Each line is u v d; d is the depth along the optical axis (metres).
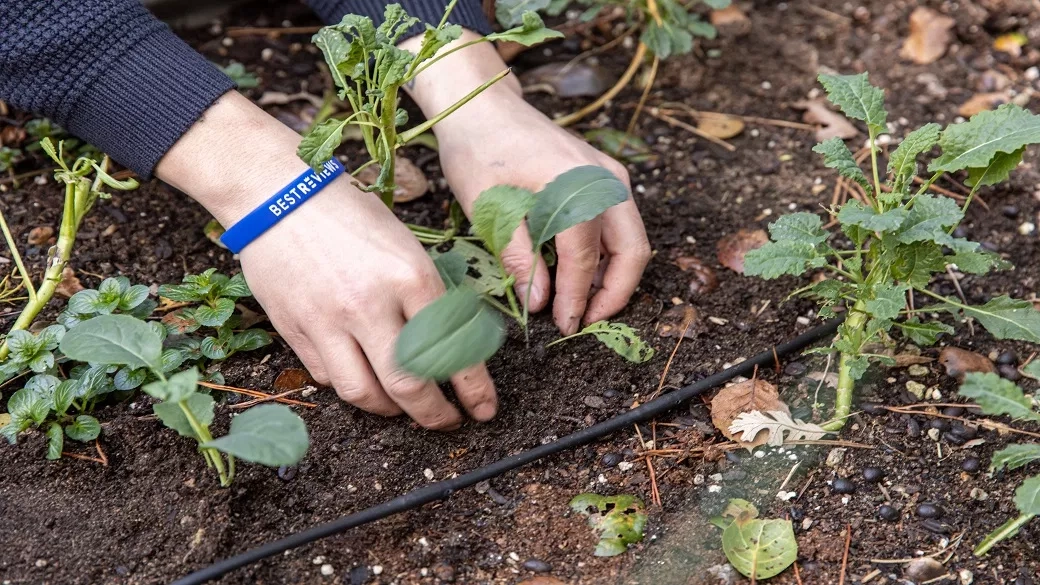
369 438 0.84
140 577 0.78
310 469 0.83
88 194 0.86
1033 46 1.10
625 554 0.81
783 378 0.88
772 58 1.10
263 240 0.81
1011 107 0.83
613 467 0.84
